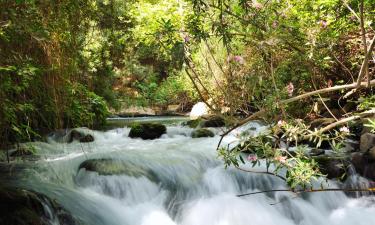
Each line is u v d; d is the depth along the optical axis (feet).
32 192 10.31
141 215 12.57
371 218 13.33
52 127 16.56
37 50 12.60
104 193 13.14
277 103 9.07
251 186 14.37
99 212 11.67
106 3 15.61
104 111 26.55
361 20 8.04
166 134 23.65
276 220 13.05
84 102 19.20
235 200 13.74
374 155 14.79
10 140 14.70
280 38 9.29
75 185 13.37
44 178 13.05
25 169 13.65
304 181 8.29
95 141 20.99
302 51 11.62
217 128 24.14
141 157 15.88
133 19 30.83
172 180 14.43
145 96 45.75
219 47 18.25
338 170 14.61
